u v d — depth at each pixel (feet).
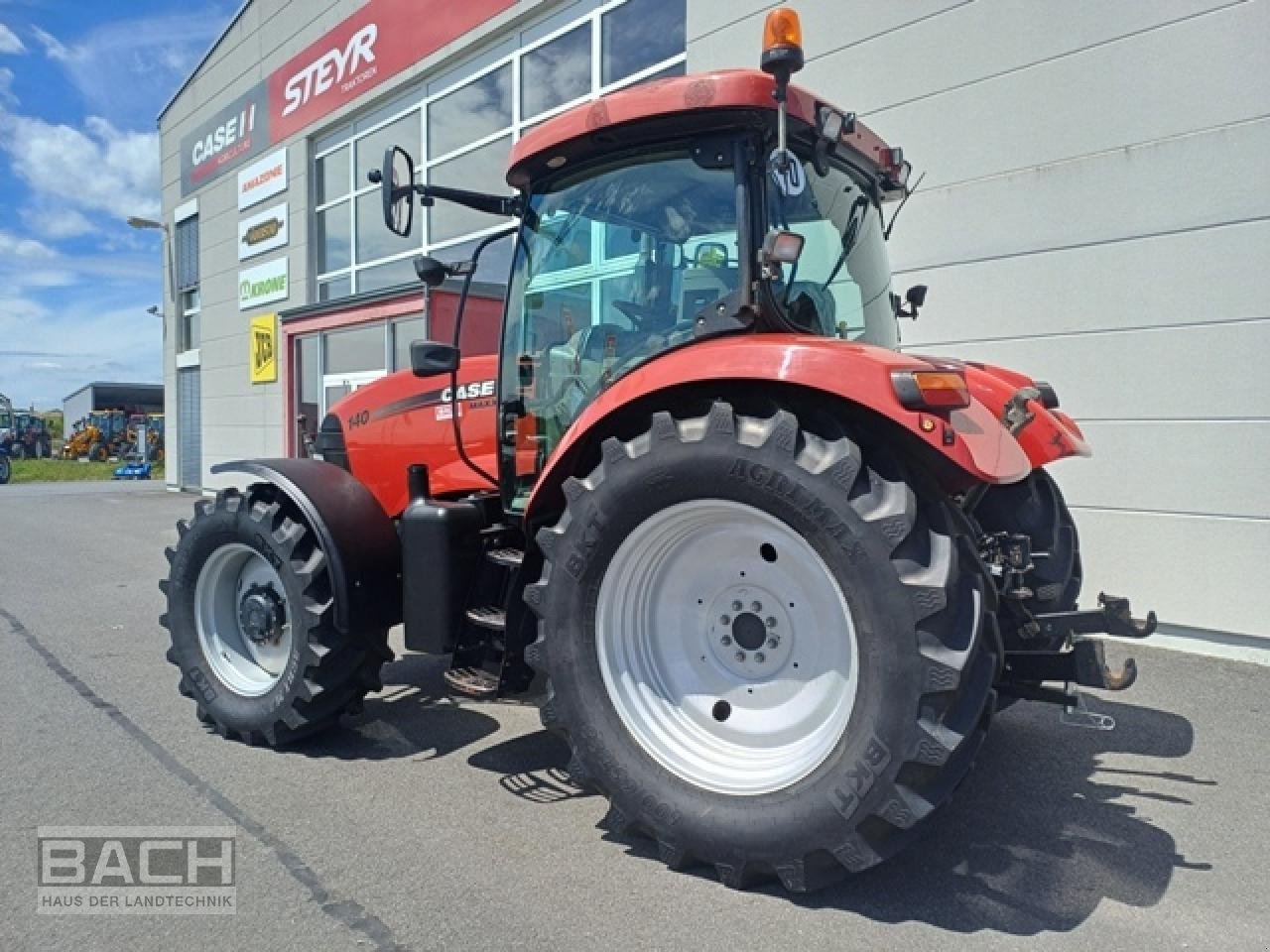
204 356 53.98
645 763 8.68
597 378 10.47
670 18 26.16
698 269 9.55
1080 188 17.25
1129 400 16.78
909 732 7.30
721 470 8.13
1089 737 12.19
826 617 8.34
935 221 19.26
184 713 13.64
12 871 8.84
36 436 120.98
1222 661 15.57
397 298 32.50
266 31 45.68
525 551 10.18
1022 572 9.84
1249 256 15.38
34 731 12.82
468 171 34.63
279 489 12.16
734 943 7.43
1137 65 16.47
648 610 9.21
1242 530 15.64
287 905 8.14
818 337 9.02
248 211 48.49
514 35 31.89
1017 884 8.39
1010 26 18.04
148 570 27.96
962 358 18.99
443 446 13.39
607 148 10.02
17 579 26.30
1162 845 9.16
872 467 7.77
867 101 20.31
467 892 8.33
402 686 14.92
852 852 7.58
